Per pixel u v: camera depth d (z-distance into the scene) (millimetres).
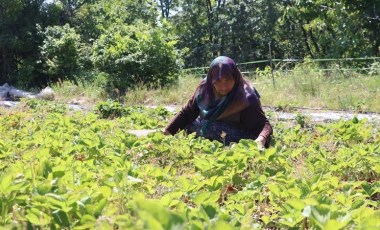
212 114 5113
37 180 2611
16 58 25375
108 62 14219
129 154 4062
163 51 14422
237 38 36906
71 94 14258
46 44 21594
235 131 5090
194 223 1765
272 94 11758
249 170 3615
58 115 6426
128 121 6742
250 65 35625
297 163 4023
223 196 3000
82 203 2131
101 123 6078
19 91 16062
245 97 5027
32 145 4375
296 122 7645
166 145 4152
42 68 23625
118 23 16906
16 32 24297
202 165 3357
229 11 36250
